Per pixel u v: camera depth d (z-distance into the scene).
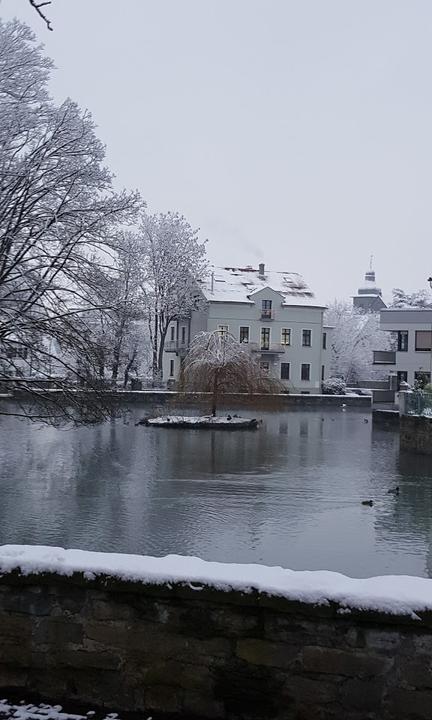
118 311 22.03
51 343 23.73
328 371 73.75
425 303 99.19
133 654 4.73
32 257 20.42
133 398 53.41
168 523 16.22
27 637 4.86
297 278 76.75
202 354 46.56
